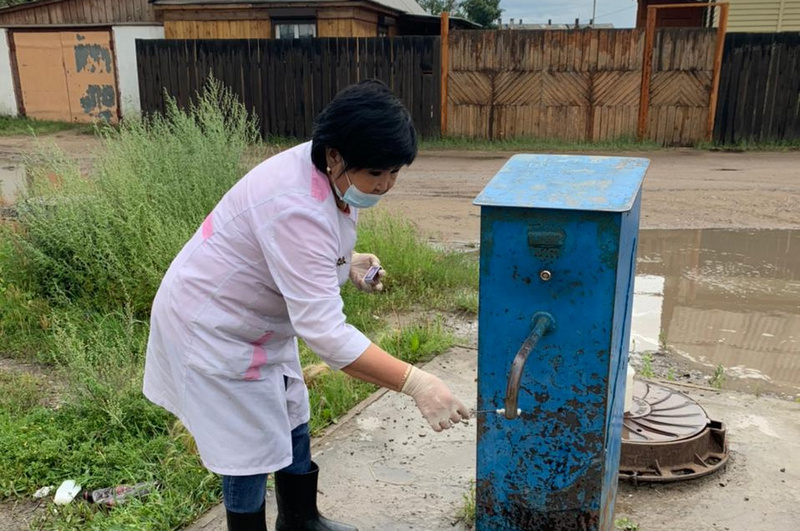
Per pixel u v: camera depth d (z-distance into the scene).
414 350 4.34
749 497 2.84
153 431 3.41
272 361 2.20
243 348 2.12
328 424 3.52
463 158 13.04
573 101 13.75
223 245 2.05
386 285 5.70
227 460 2.15
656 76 13.38
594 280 1.98
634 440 2.97
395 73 14.25
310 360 4.23
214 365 2.10
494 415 2.19
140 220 5.33
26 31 18.75
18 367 4.32
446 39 13.81
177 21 17.48
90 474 3.12
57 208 5.35
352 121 1.82
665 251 7.15
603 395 2.06
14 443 3.23
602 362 2.04
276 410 2.23
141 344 4.16
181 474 3.03
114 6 18.44
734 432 3.33
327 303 1.93
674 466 2.97
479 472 2.28
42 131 17.73
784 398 4.02
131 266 5.05
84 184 5.64
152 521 2.74
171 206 5.54
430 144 14.20
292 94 14.77
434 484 2.99
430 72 14.13
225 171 6.03
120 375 3.68
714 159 12.45
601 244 1.94
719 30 12.95
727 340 4.93
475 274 5.98
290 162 2.01
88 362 3.88
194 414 2.15
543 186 2.07
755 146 13.56
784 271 6.50
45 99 19.12
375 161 1.84
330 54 14.40
